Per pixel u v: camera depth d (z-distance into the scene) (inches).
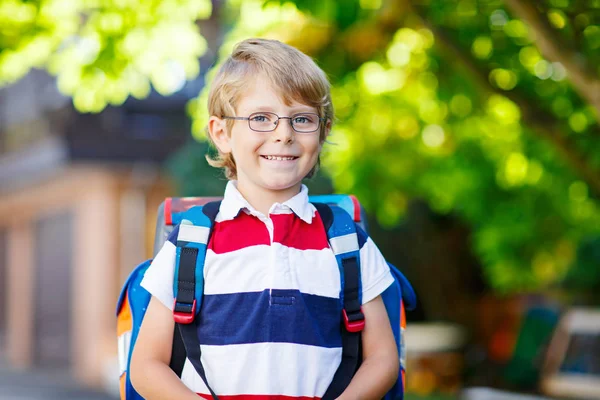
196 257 95.0
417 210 463.5
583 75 189.3
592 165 233.3
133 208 568.4
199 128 298.4
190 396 90.7
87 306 566.6
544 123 232.2
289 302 93.7
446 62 275.0
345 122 299.7
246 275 94.3
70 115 497.7
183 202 114.0
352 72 267.3
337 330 96.4
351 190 340.5
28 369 614.9
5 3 228.2
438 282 470.6
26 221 629.9
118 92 250.2
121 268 564.4
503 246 356.5
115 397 494.3
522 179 304.8
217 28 472.4
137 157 516.1
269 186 97.0
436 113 310.5
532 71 248.4
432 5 242.7
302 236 97.6
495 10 243.6
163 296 95.3
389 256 463.5
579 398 295.0
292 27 261.4
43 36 238.1
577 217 322.0
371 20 244.7
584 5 200.7
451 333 437.7
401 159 338.0
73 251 597.6
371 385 94.7
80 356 574.2
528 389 378.3
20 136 611.2
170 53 245.9
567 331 309.7
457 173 331.6
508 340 426.6
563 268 404.8
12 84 605.3
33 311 624.7
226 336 93.1
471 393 265.7
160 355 95.0
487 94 237.0
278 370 92.4
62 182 590.2
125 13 236.8
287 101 96.4
